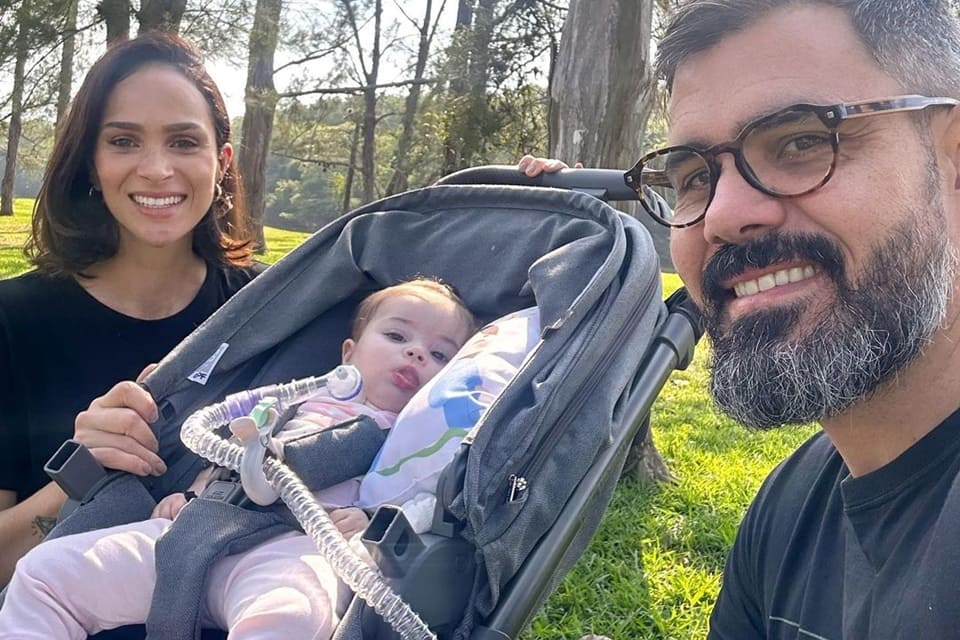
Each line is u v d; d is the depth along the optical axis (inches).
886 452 18.4
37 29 154.1
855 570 18.3
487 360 27.3
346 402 30.0
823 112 17.6
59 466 26.8
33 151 377.7
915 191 17.3
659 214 30.9
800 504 21.7
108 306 35.5
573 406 23.1
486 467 21.1
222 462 24.4
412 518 21.9
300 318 33.4
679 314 28.0
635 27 57.1
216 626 24.0
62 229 34.8
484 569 20.7
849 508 18.8
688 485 61.3
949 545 15.4
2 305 33.8
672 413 83.6
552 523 22.3
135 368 35.5
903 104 17.4
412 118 238.8
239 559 23.7
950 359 17.5
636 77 57.4
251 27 169.5
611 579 47.6
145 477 28.3
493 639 20.2
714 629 24.4
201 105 35.3
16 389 33.5
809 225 17.8
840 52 18.0
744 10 18.8
